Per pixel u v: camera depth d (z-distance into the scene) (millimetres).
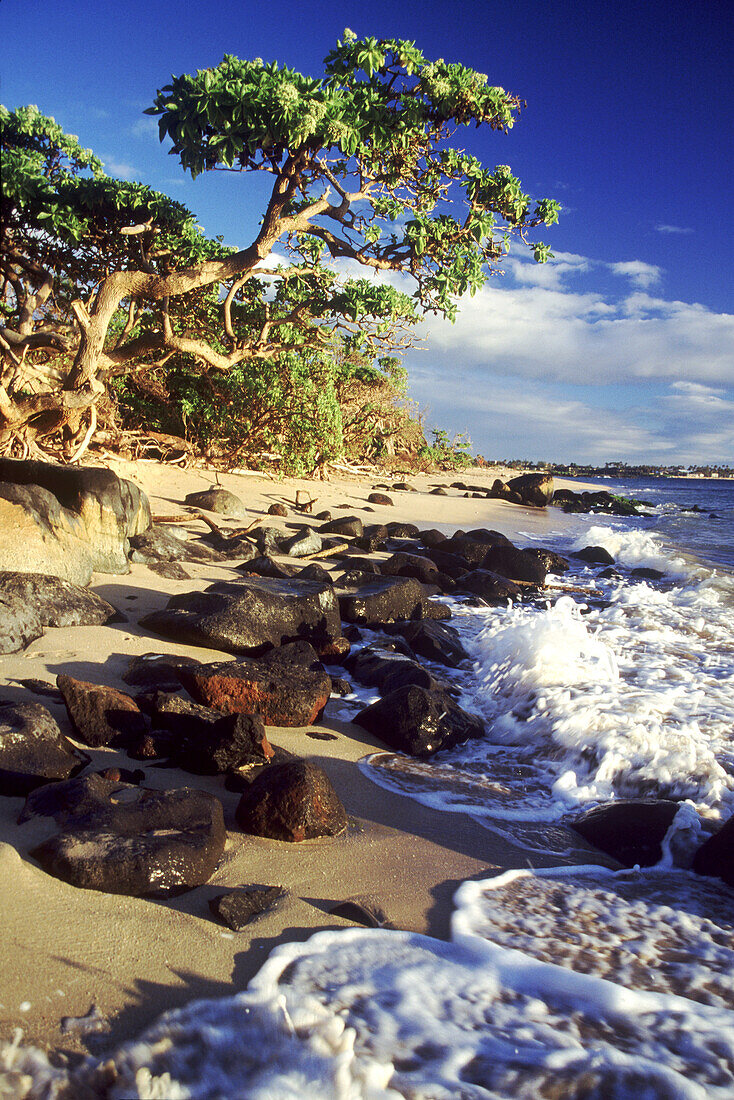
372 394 30609
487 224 11297
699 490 76062
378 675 6078
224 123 9047
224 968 2455
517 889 3230
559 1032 2291
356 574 8922
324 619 7000
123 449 17219
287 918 2799
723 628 8664
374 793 4152
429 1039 2209
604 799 4305
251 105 8961
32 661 5199
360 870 3250
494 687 6230
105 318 10664
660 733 4750
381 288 12281
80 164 12094
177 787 3779
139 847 2871
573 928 2938
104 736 4133
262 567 8805
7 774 3402
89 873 2756
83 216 11484
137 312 13492
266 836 3400
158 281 10680
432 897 3104
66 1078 1916
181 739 4148
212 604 6508
